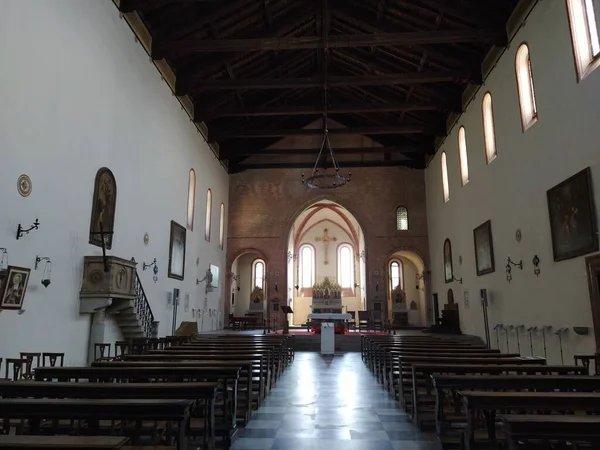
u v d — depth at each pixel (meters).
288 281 28.16
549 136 11.75
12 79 8.56
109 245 12.15
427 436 6.32
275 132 22.56
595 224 9.77
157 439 5.03
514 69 13.91
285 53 20.61
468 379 5.22
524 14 13.14
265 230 27.05
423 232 26.45
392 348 10.17
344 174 27.28
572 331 10.76
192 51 15.62
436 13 15.94
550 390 5.18
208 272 22.33
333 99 24.81
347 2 17.67
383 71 20.16
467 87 18.56
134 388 4.49
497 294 15.49
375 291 26.05
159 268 15.85
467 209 18.86
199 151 21.23
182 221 18.55
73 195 10.52
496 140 15.46
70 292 10.43
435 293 24.59
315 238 36.19
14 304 8.48
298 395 9.42
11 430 5.28
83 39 11.06
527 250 13.10
